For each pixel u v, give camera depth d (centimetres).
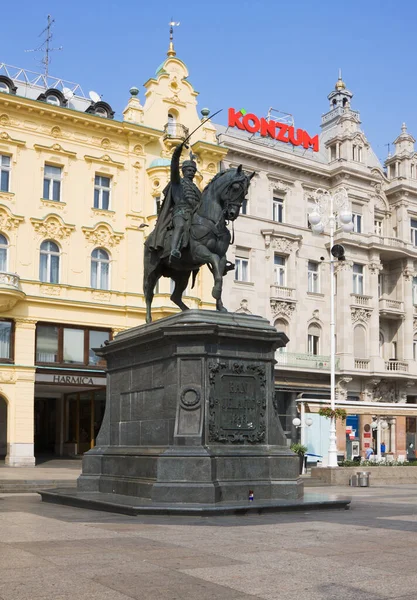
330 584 670
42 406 4384
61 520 1118
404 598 620
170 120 4397
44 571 712
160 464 1249
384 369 5041
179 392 1295
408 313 5300
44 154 3859
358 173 5147
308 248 4941
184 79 4456
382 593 637
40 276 3797
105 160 4050
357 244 5022
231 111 4816
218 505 1190
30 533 962
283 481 1316
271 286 4716
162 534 956
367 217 5222
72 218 3916
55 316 3775
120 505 1201
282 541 905
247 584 668
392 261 5422
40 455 4159
